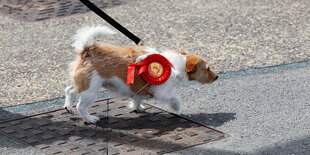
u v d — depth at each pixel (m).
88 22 10.02
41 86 6.93
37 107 6.24
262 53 8.27
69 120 5.86
